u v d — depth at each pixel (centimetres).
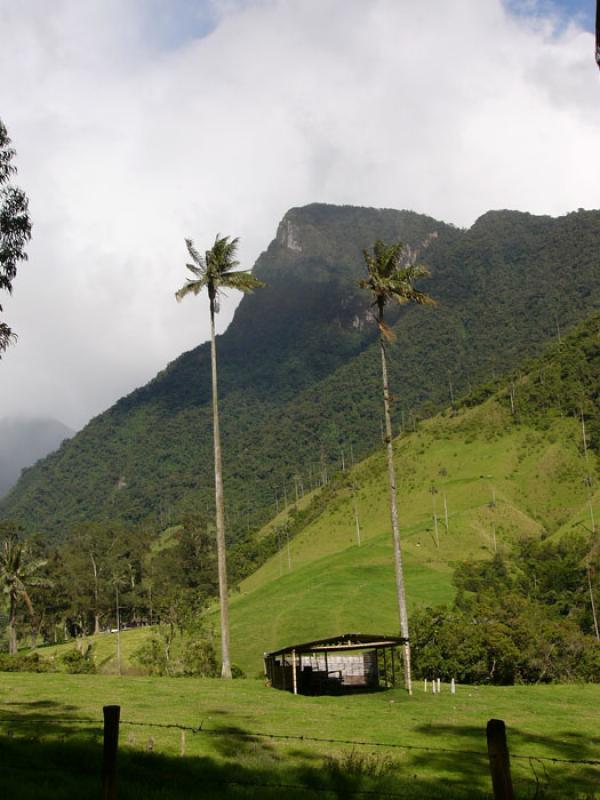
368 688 4375
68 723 2492
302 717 3053
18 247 2895
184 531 18950
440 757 2314
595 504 18762
